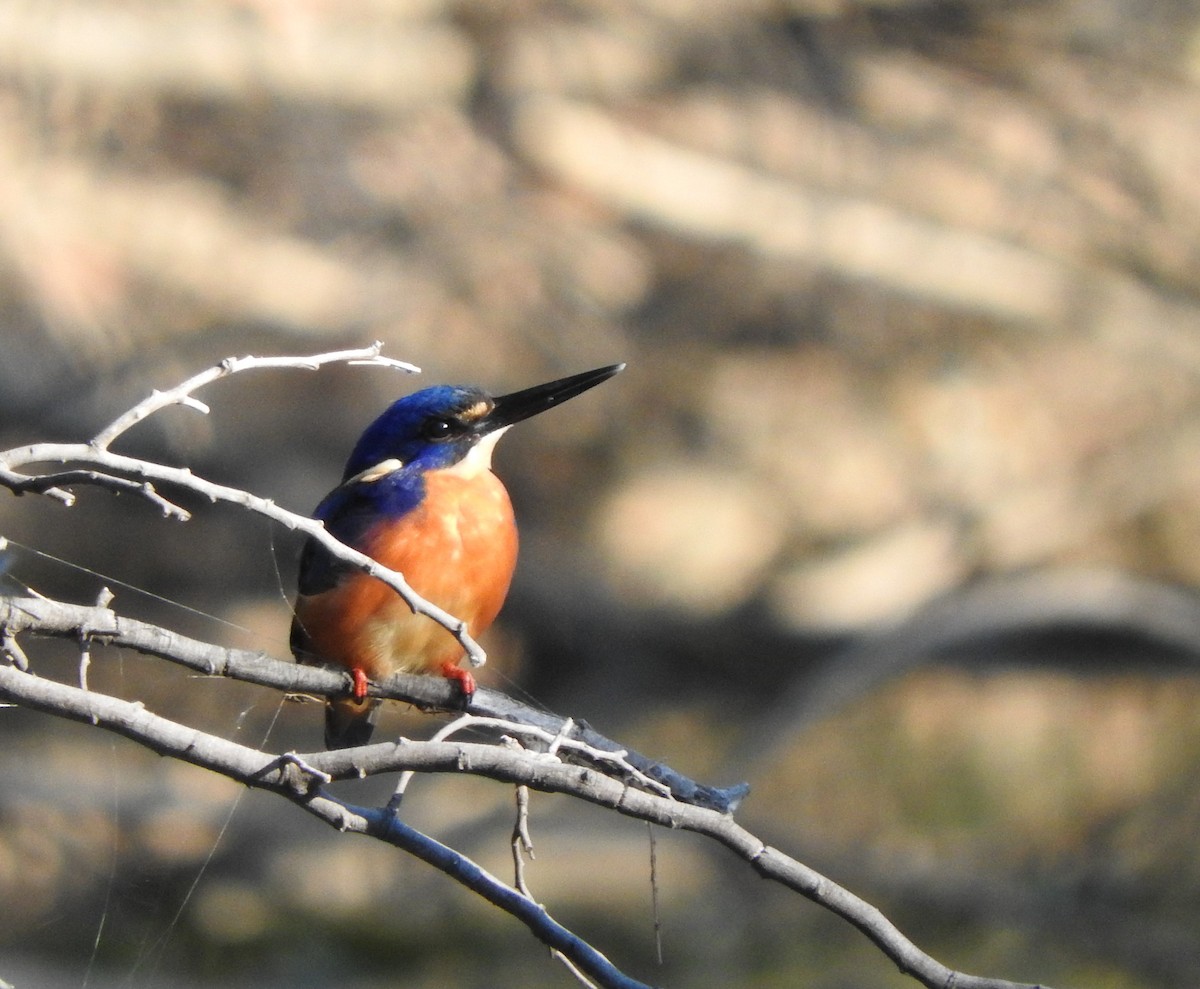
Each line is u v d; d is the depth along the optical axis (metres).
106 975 12.70
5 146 11.80
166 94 12.41
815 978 13.44
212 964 13.23
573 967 4.31
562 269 13.14
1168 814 13.77
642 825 14.49
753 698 16.02
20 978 12.23
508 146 13.57
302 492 14.59
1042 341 15.53
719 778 14.20
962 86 14.55
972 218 14.73
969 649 15.51
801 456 15.06
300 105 12.75
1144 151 14.62
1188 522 16.00
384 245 13.09
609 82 13.88
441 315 13.02
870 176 14.45
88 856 13.33
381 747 4.27
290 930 13.84
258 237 12.77
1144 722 14.90
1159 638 15.04
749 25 14.30
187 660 4.58
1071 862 13.59
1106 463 15.61
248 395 14.01
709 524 15.17
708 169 14.04
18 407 13.44
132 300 12.51
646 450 15.00
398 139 13.11
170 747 4.23
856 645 15.35
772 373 14.91
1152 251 14.96
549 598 15.50
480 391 6.67
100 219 12.11
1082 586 14.88
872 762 14.74
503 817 14.45
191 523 14.72
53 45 11.93
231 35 12.41
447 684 5.79
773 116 14.34
